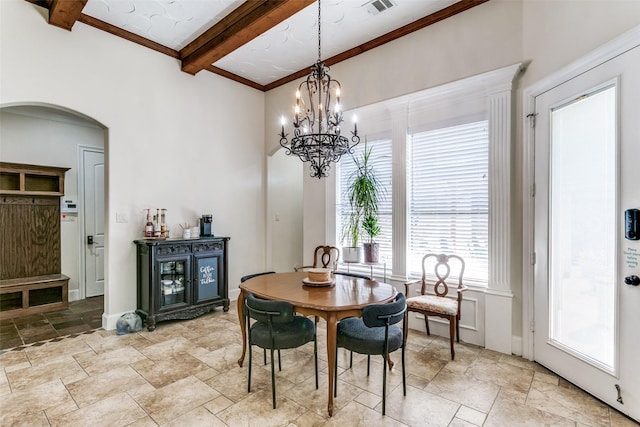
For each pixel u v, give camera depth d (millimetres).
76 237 4891
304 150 2430
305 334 2283
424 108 3506
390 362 2629
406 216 3604
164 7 3182
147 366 2693
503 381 2449
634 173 1952
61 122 4746
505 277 2934
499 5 2941
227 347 3090
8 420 1990
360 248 3797
